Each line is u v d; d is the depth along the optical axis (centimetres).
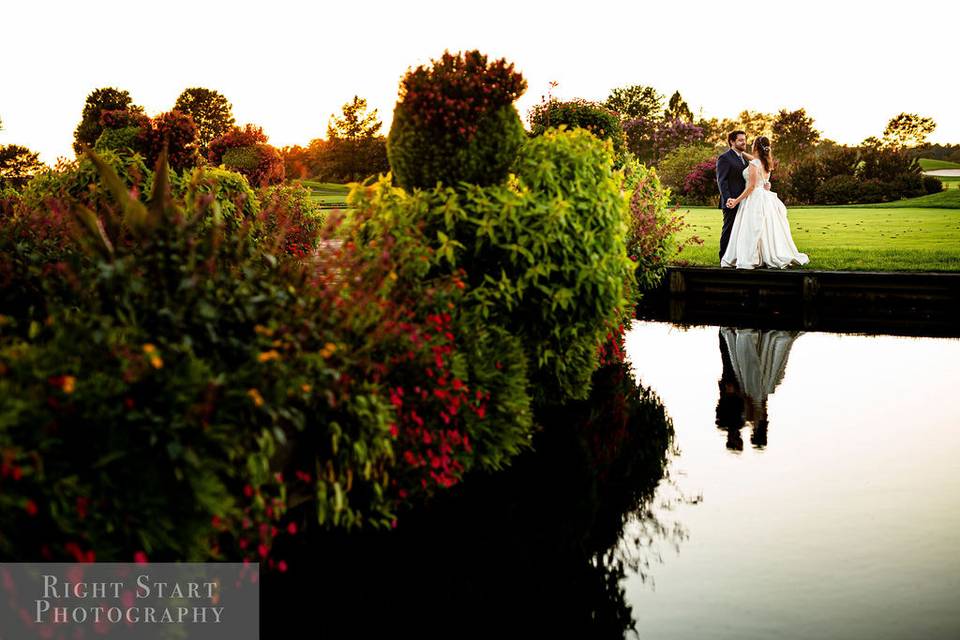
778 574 351
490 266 530
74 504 244
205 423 267
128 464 258
